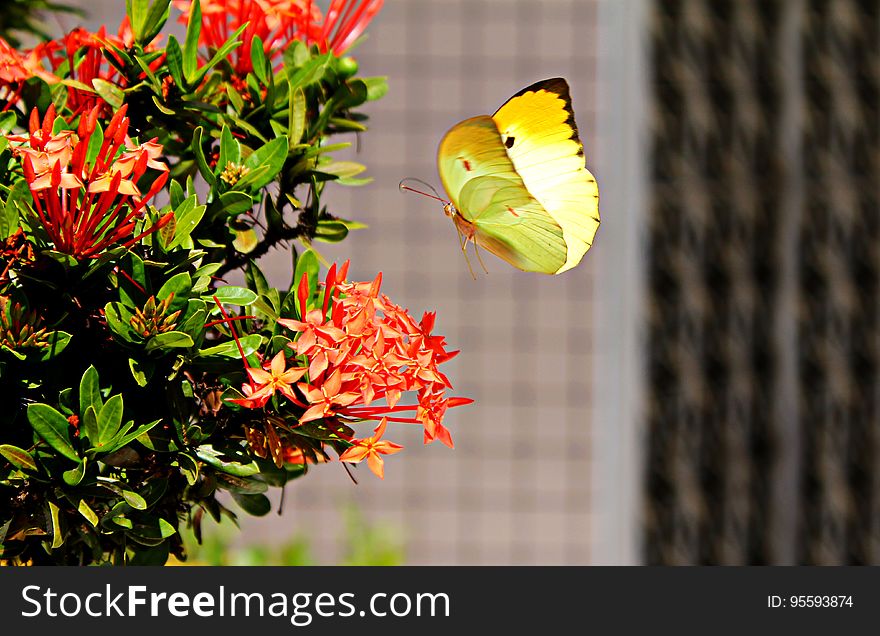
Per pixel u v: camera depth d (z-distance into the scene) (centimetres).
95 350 179
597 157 552
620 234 543
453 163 175
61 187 163
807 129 530
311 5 217
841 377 538
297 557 510
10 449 159
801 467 539
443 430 178
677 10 528
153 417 178
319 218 218
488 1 556
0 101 206
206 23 217
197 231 192
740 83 530
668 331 539
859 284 536
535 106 183
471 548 569
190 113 200
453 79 556
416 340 175
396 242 559
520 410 569
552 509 570
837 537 539
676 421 541
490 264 566
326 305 175
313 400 166
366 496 566
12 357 168
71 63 205
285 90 207
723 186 534
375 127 555
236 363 177
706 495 540
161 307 169
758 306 538
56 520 159
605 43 553
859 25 529
